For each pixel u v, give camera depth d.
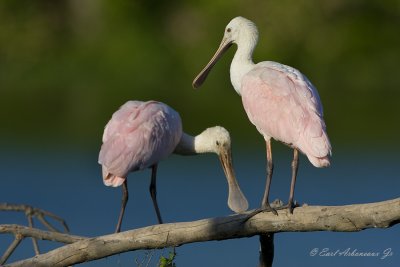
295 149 9.62
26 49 32.75
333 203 17.42
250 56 11.30
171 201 17.69
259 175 19.41
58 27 33.50
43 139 22.83
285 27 30.56
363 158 20.77
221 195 18.02
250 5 30.89
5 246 14.61
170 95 29.70
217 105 27.89
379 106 27.47
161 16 32.66
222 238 8.66
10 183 18.89
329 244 15.06
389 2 31.12
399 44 30.91
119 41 32.25
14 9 33.19
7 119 25.33
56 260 8.65
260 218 8.53
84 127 24.45
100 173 19.30
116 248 8.66
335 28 30.95
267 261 9.09
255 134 23.45
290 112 9.65
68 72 31.89
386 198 17.66
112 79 31.52
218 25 31.30
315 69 30.59
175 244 8.66
